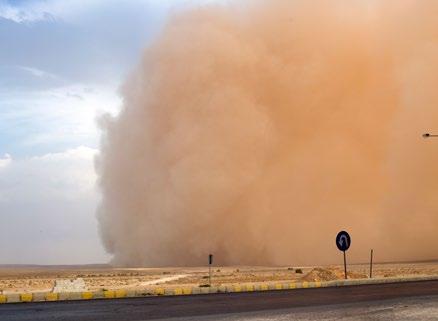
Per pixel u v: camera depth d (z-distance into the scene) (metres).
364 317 12.48
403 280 27.45
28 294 17.31
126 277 34.22
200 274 36.03
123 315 12.66
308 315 12.79
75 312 13.30
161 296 18.92
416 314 13.12
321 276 27.62
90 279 31.66
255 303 15.84
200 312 13.36
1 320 11.63
